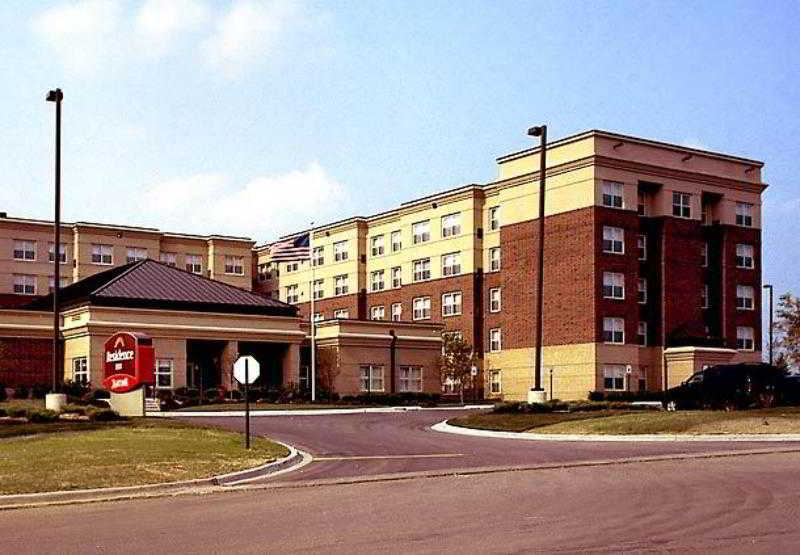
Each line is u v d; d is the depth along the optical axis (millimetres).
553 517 13969
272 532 13055
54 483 18406
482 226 75438
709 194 68625
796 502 15062
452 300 76625
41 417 33438
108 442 25766
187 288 60094
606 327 62156
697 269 66750
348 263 87938
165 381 55281
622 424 32094
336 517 14422
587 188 62750
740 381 41469
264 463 22438
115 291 56531
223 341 57969
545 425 34312
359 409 50156
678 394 42156
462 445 28906
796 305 61375
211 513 15133
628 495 16359
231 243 93562
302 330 64188
